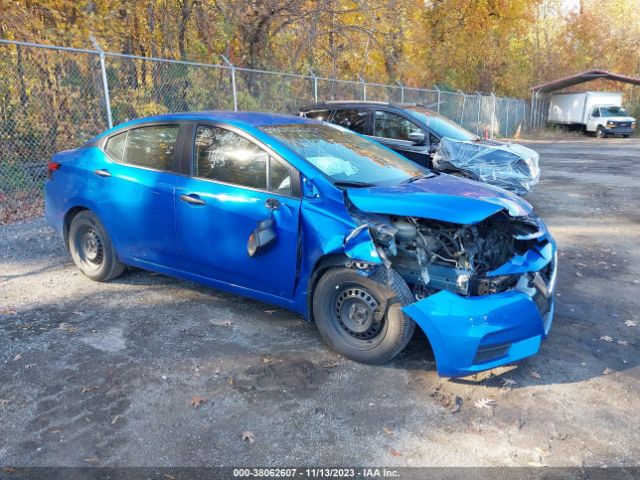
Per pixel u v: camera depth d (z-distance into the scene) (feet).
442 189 12.29
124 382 10.94
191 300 15.39
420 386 11.00
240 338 13.05
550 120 118.83
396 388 10.89
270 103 44.75
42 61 30.32
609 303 16.10
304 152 12.77
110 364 11.66
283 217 12.00
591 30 126.41
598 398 10.73
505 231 12.29
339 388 10.85
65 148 31.27
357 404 10.31
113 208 15.17
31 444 8.97
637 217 28.35
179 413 9.91
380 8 56.80
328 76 63.77
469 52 97.71
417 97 67.51
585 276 18.66
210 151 13.51
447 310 10.28
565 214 29.07
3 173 28.25
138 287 16.34
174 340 12.87
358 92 54.85
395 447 9.05
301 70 57.98
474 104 83.15
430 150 28.12
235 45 50.03
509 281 11.27
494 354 10.51
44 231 22.79
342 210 11.37
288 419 9.78
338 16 56.85
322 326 12.07
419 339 13.07
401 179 13.41
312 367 11.66
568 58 125.90
